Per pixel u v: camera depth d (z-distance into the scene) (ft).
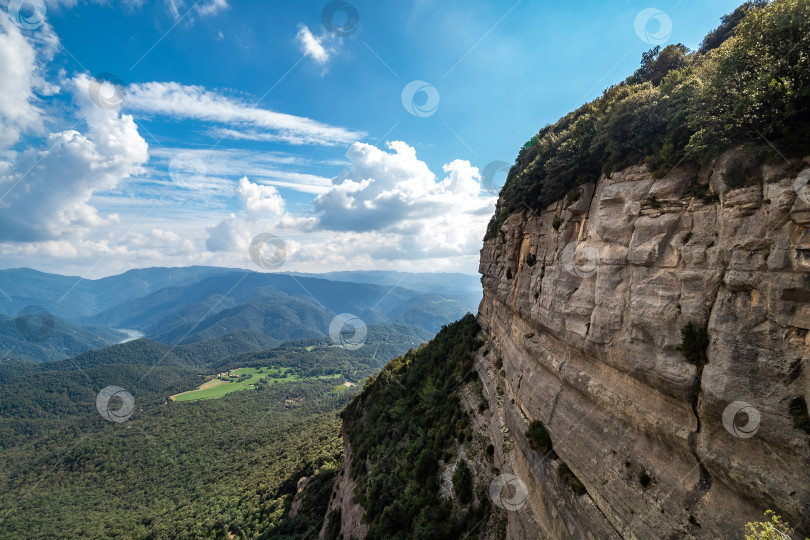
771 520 32.48
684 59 93.04
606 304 55.21
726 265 39.52
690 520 39.50
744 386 35.88
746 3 95.40
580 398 62.85
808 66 33.50
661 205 49.08
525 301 93.04
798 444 31.30
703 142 43.52
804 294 32.27
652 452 46.75
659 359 45.21
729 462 36.50
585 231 67.82
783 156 35.04
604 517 49.37
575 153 75.05
